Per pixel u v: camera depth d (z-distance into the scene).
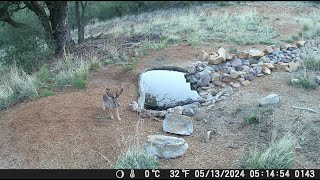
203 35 12.39
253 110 6.84
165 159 5.59
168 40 11.97
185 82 8.50
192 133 6.26
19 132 6.29
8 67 10.02
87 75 8.76
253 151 5.68
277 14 16.02
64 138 6.07
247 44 11.34
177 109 6.89
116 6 23.92
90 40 14.20
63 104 7.11
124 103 7.28
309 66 8.71
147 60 9.95
